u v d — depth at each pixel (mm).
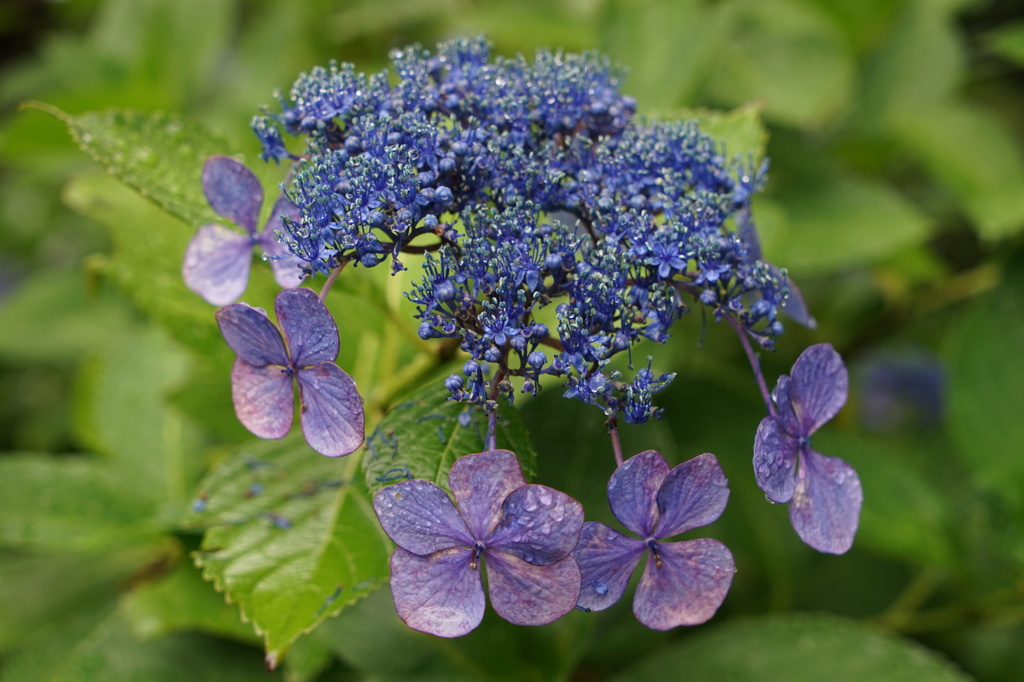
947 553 506
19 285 964
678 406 533
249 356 372
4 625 518
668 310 375
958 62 681
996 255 616
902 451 710
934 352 743
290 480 425
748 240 403
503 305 369
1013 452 525
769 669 472
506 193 384
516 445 392
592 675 502
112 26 726
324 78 395
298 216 394
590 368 371
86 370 559
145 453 525
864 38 689
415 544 362
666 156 396
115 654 485
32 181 812
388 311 434
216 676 484
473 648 458
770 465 368
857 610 564
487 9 679
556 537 358
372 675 455
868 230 565
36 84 814
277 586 403
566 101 400
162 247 472
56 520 490
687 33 528
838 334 664
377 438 391
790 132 587
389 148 379
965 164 641
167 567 501
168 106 658
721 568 366
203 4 670
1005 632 580
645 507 364
